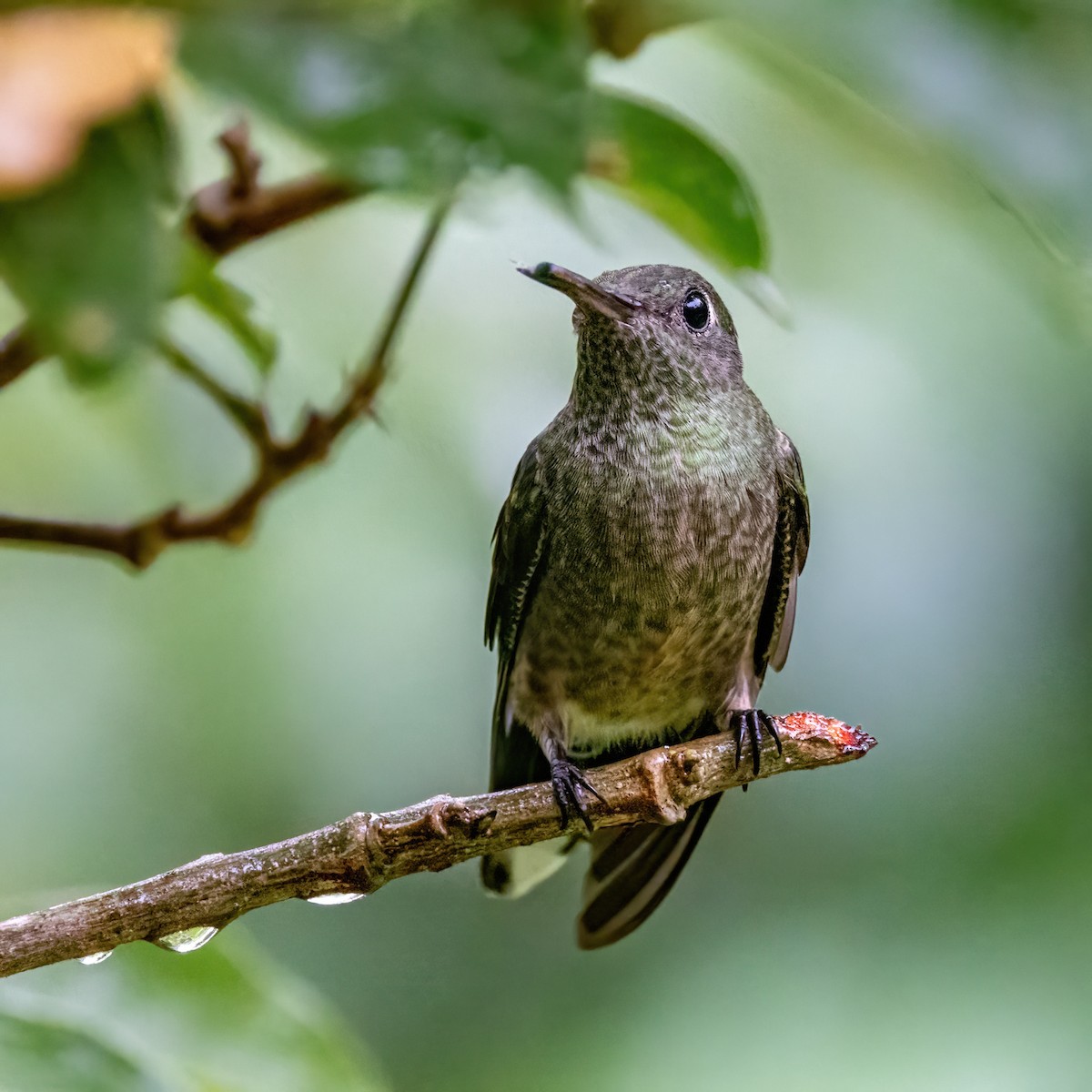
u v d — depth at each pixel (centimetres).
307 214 439
